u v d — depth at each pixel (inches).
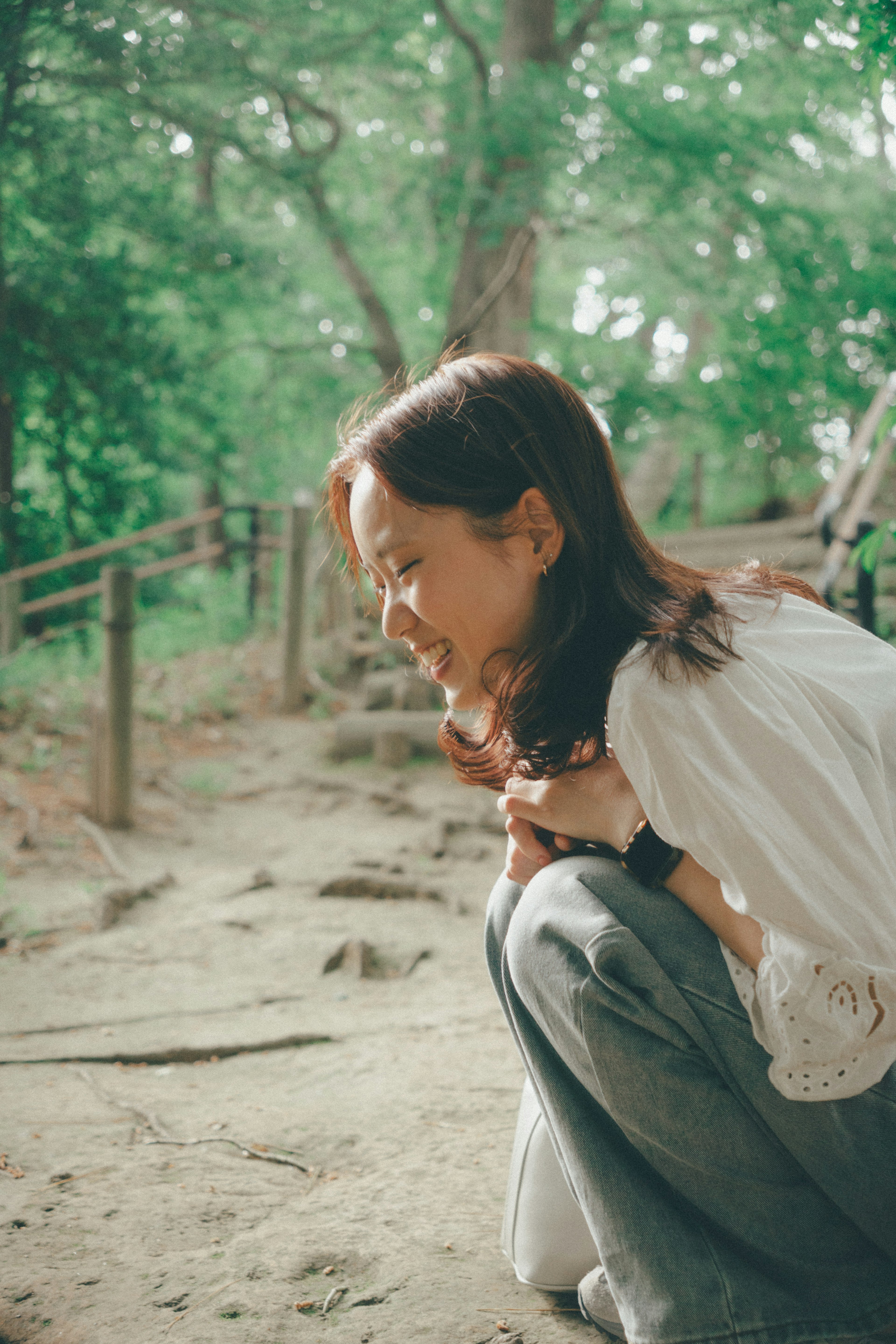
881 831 46.6
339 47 356.5
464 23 474.0
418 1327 59.4
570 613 50.8
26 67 202.4
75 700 278.2
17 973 137.3
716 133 361.7
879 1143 51.8
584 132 371.2
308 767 266.2
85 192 276.4
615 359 563.5
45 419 426.6
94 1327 59.1
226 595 407.8
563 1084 55.0
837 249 392.8
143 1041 113.0
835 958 43.2
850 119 332.2
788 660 49.9
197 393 449.1
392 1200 75.6
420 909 168.6
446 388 51.5
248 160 373.1
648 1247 51.6
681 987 50.6
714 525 514.9
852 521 199.0
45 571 326.3
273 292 448.1
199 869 189.8
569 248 574.6
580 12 430.3
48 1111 94.0
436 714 278.1
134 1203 75.0
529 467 50.0
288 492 725.3
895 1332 51.3
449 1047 110.2
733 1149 51.3
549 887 54.1
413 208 513.3
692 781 45.3
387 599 53.7
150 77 238.2
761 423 466.6
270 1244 68.7
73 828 204.7
